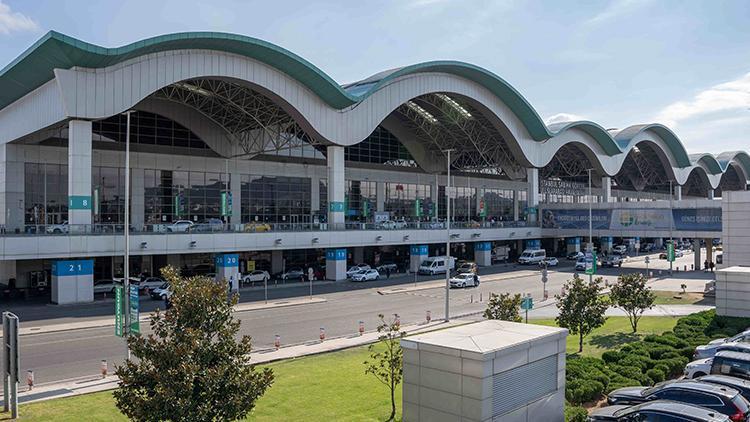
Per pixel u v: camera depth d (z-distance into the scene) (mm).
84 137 41531
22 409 17969
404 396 13594
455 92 65875
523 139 76000
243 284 54344
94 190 49500
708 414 13727
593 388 18906
